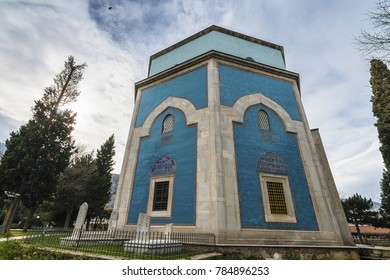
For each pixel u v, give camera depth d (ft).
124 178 43.78
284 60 59.67
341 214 38.68
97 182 106.22
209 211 31.40
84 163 108.17
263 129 41.39
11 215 65.05
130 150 46.70
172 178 37.60
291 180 38.37
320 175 40.52
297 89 50.37
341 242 34.83
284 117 44.65
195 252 26.84
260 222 32.53
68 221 93.81
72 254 21.80
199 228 31.19
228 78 43.62
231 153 35.60
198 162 35.70
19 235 53.62
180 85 46.65
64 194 92.53
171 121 44.11
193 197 33.81
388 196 79.00
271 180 36.86
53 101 82.43
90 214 104.68
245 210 32.42
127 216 39.45
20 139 72.79
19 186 69.72
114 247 27.81
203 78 43.42
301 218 35.40
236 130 38.60
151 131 45.91
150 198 38.22
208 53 44.45
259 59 53.93
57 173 78.95
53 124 79.36
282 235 32.55
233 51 51.70
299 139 43.60
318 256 31.32
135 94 56.85
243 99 42.50
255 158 37.45
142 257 21.21
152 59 61.77
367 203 77.15
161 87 50.11
